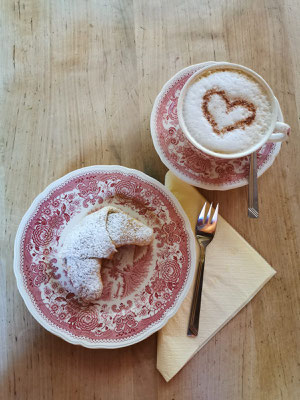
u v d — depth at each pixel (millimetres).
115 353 392
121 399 386
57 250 377
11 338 384
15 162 402
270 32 438
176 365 384
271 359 405
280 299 413
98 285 368
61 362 386
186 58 426
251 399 398
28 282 365
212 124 350
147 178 390
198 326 389
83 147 410
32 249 371
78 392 383
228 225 408
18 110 406
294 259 419
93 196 388
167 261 389
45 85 411
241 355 403
